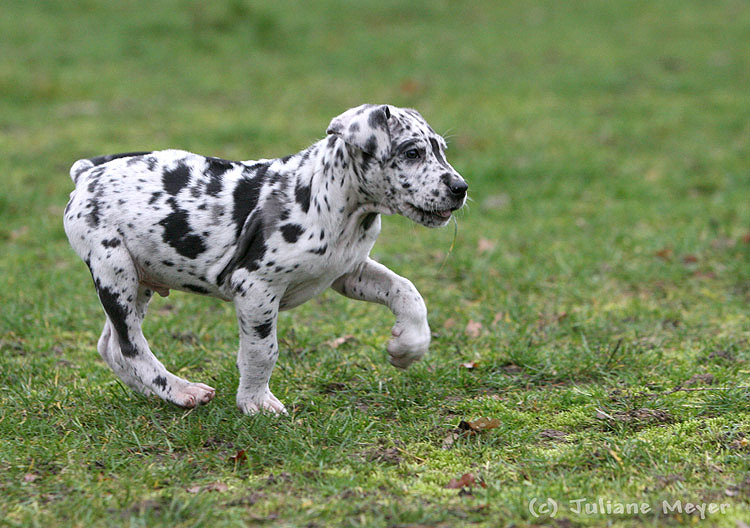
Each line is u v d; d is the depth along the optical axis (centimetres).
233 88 2564
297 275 786
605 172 1889
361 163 762
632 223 1567
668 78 2730
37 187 1686
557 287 1248
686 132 2197
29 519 631
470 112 2347
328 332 1098
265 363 805
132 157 829
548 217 1622
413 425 813
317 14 3456
